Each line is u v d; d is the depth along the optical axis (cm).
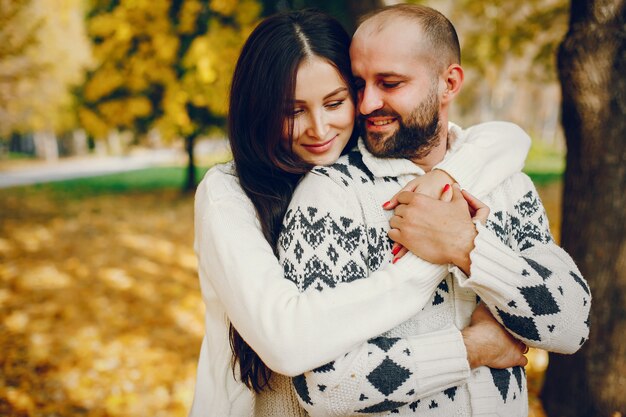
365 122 144
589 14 217
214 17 1047
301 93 136
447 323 138
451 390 132
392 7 141
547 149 2345
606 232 234
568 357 257
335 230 130
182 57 1142
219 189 149
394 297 123
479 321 135
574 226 244
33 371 409
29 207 1270
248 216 144
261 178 150
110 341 463
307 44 135
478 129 161
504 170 149
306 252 129
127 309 540
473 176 144
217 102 1116
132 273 671
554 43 857
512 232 149
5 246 843
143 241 867
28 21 1831
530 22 883
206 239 142
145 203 1294
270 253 137
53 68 2270
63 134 3500
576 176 241
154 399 371
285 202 149
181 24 1113
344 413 122
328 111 141
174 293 590
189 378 400
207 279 151
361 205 138
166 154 3775
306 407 125
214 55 991
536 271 127
